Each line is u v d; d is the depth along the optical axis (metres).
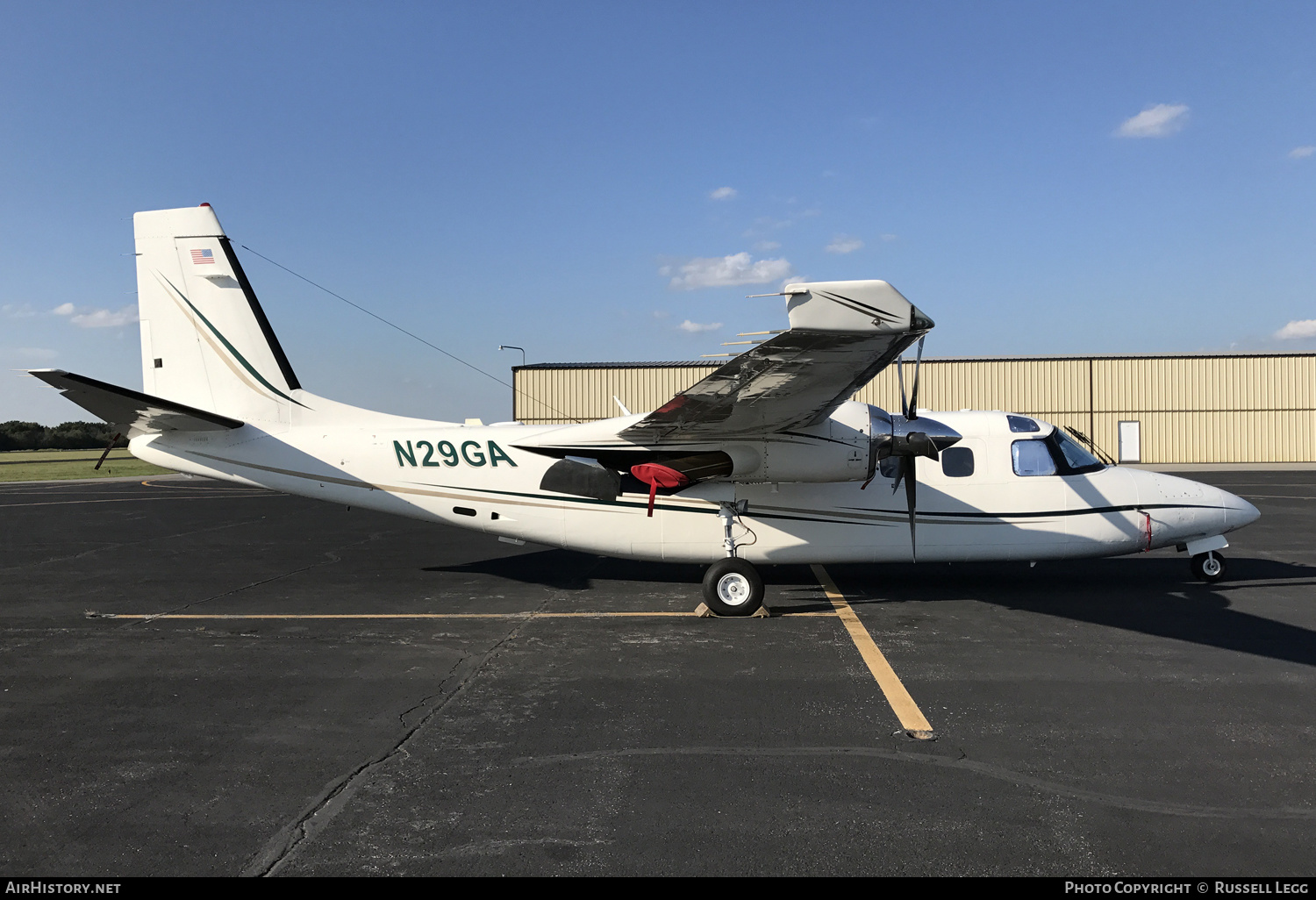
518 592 10.24
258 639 7.86
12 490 27.98
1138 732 5.27
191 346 10.52
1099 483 10.02
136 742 5.22
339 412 10.60
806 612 8.93
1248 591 9.89
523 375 37.03
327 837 3.97
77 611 9.23
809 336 6.61
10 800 4.41
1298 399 36.03
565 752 5.01
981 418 10.12
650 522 9.88
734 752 5.00
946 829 4.02
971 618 8.59
